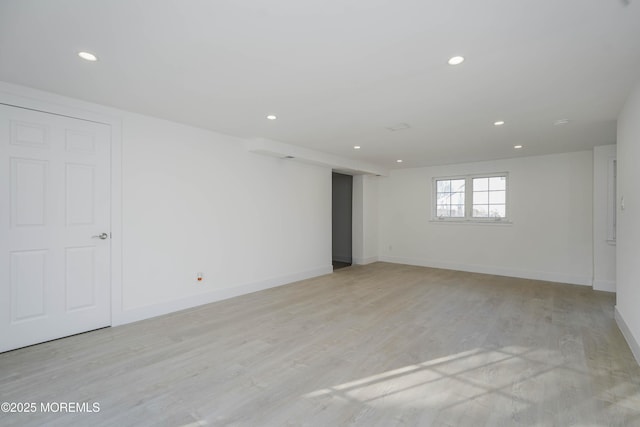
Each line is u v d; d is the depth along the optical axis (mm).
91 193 2973
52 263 2754
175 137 3594
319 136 4168
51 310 2750
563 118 3316
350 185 7312
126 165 3197
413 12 1585
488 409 1822
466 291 4555
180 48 1946
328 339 2812
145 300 3344
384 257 7316
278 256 4918
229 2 1497
